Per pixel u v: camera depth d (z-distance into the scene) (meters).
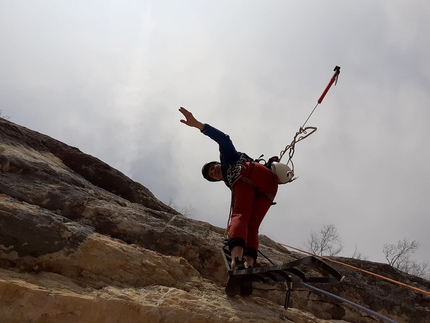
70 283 3.10
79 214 4.04
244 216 3.64
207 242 4.49
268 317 3.44
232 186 3.86
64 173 4.72
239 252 3.47
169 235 4.30
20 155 4.39
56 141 5.89
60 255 3.23
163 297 3.21
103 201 4.49
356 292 4.95
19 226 3.15
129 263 3.48
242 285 3.62
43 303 2.74
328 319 4.43
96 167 5.81
